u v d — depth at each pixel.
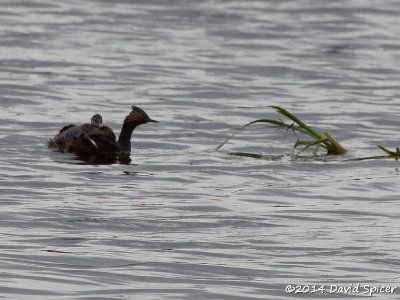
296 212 25.28
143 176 29.73
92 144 33.41
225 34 63.91
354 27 68.19
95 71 51.38
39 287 18.39
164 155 33.81
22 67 51.34
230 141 36.88
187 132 38.47
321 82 50.97
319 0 78.50
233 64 54.97
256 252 21.30
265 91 48.25
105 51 56.88
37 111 41.50
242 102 45.53
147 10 71.25
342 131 39.38
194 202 26.17
